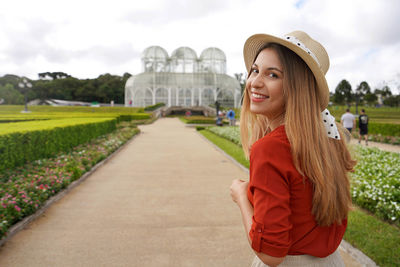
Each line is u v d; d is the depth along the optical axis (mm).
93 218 4641
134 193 6066
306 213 1116
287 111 1139
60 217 4664
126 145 13891
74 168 6949
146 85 61375
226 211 5012
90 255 3459
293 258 1157
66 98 88125
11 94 74500
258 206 1058
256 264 1300
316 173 1076
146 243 3787
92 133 12633
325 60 1261
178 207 5211
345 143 1321
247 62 1478
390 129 17156
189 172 8117
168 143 14812
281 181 1051
